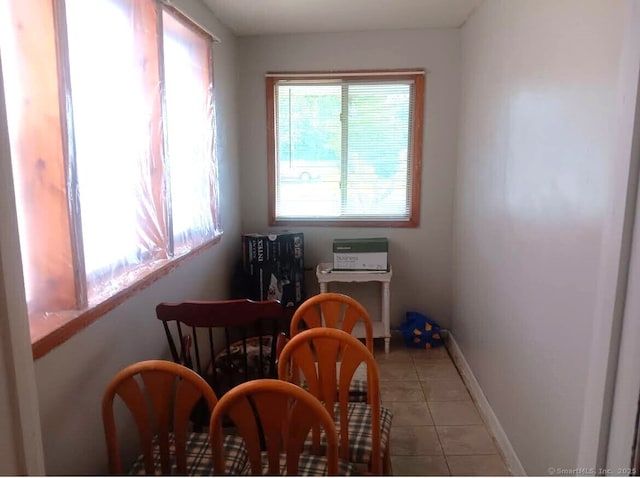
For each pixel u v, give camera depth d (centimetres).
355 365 159
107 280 183
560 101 167
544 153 181
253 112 359
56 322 144
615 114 127
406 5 285
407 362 337
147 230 218
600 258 132
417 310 375
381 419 190
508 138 227
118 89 189
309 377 163
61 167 147
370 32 342
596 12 140
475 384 287
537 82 188
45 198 148
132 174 203
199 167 280
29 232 148
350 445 170
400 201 367
